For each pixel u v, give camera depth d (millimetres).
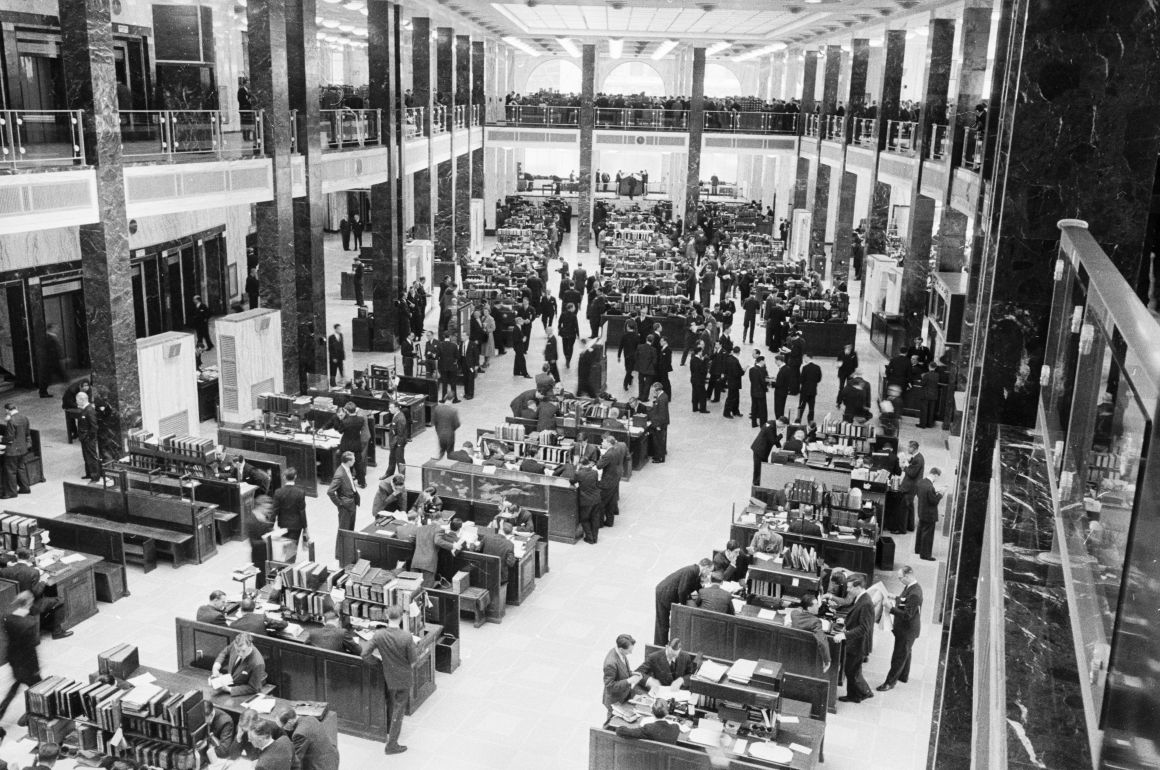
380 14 25531
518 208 48875
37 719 9258
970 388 6926
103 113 15219
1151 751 1564
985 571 4875
